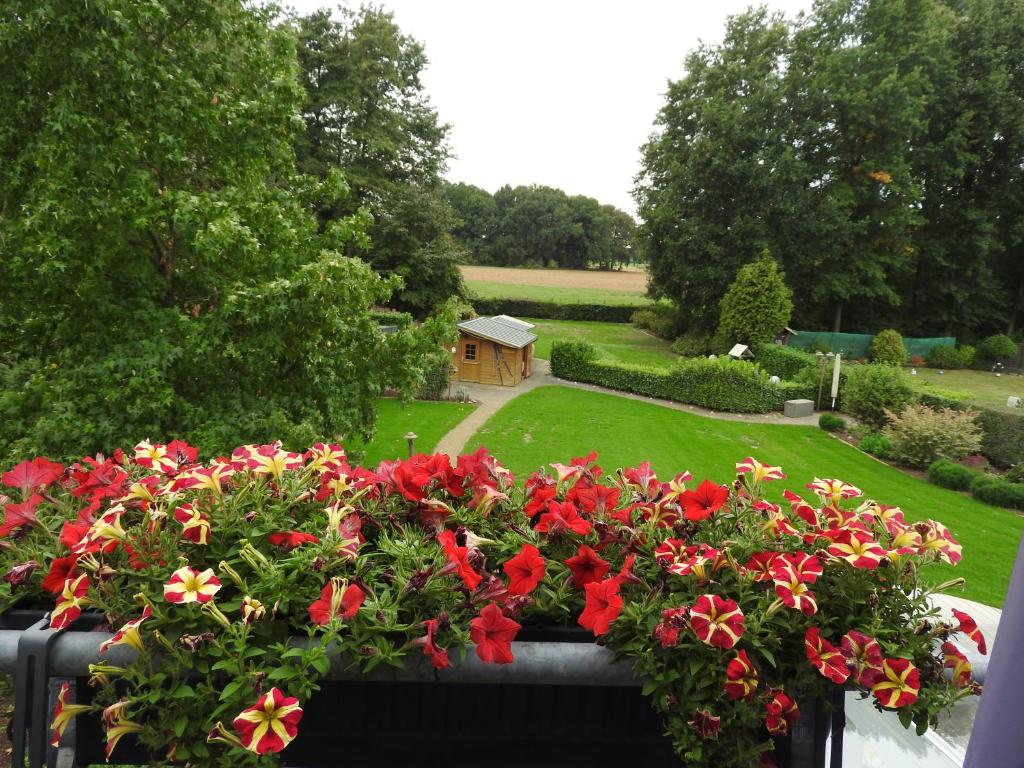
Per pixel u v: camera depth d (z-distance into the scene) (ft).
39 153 20.67
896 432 45.16
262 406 23.20
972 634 4.86
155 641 4.53
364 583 4.68
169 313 22.39
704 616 4.44
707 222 96.73
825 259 98.43
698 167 93.86
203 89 24.68
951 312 106.52
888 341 94.38
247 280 23.97
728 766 4.69
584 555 5.15
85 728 5.22
